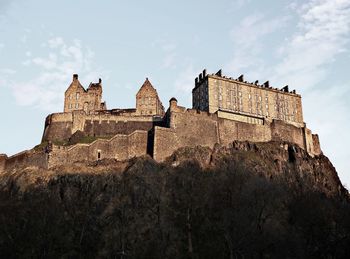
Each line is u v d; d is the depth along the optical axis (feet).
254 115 458.91
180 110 396.57
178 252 292.61
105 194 327.26
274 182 370.32
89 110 460.55
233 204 319.68
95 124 419.33
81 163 363.76
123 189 329.93
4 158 394.52
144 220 310.45
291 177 399.44
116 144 376.27
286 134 453.17
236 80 465.47
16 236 303.68
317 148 484.33
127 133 413.59
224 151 395.34
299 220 340.18
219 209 320.29
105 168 352.49
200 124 401.08
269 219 325.62
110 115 423.23
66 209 319.68
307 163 426.92
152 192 328.08
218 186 342.03
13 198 335.47
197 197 329.11
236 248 282.77
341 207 393.29
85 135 411.75
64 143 398.83
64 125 420.77
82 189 331.16
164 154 368.48
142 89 462.60
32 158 374.63
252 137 428.56
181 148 377.91
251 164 384.06
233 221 298.35
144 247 293.23
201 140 394.93
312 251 318.04
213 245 296.10
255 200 323.37
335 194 422.00
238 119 445.37
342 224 351.25
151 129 410.72
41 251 293.23
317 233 334.44
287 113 479.00
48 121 432.66
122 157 371.76
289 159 422.82
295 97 491.72
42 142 421.59
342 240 320.29
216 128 409.28
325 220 351.05
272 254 296.71
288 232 320.29
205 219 314.14
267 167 391.04
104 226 307.78
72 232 305.53
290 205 355.77
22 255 291.38
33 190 336.29
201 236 303.27
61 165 361.51
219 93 451.53
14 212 319.27
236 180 349.61
